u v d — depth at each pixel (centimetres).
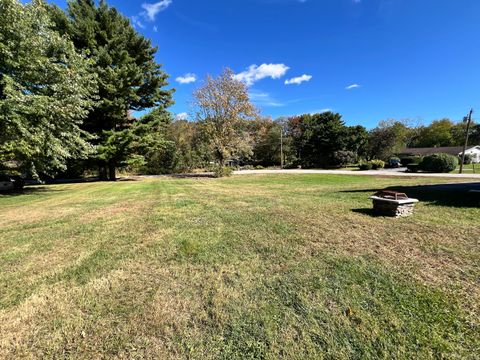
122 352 174
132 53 1930
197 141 2877
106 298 238
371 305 214
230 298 231
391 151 4281
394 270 271
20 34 938
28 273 293
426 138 5709
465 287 235
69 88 1056
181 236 408
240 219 506
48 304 231
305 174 2288
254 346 176
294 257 313
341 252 322
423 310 205
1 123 924
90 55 1670
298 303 221
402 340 175
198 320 204
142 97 2061
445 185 1055
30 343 184
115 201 803
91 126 1867
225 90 2308
